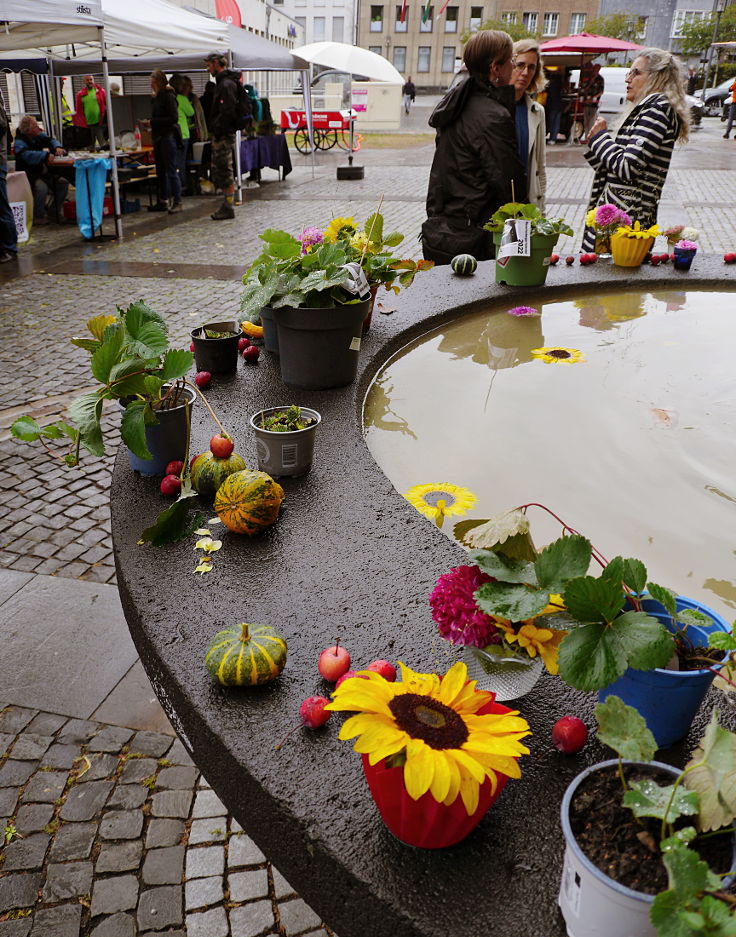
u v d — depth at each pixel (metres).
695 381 3.04
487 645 1.19
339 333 2.58
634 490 2.27
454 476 2.32
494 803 1.16
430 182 4.68
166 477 2.05
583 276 4.23
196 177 12.77
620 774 0.94
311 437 2.12
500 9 51.44
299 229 9.55
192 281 7.24
